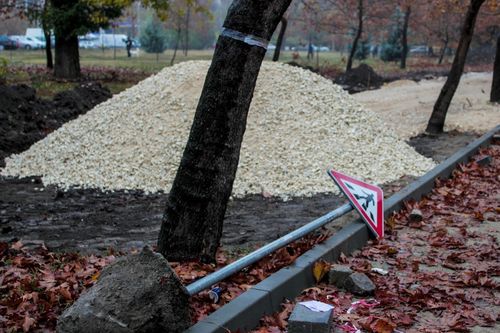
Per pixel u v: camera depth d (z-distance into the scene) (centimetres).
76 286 584
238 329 473
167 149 1110
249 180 1042
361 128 1227
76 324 427
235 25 593
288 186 1035
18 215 909
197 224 615
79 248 750
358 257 694
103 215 909
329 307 499
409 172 1138
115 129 1197
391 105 2283
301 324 470
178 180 617
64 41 2806
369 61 6269
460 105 2091
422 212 891
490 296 579
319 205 949
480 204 941
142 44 6556
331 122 1202
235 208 938
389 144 1227
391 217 827
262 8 591
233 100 600
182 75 1265
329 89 1297
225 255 695
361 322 509
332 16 4894
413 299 557
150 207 952
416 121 1884
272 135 1134
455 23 5291
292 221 862
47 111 1689
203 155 607
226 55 595
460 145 1513
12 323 499
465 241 765
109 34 8806
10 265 661
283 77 1262
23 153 1265
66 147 1205
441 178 1086
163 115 1178
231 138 609
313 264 608
